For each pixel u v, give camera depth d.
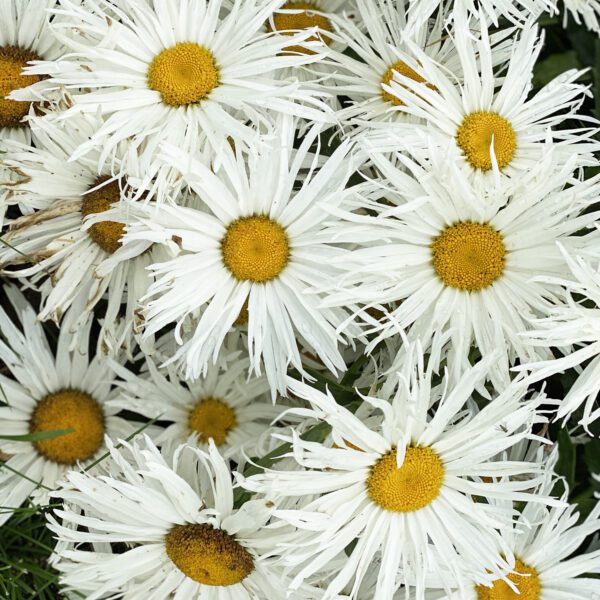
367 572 1.07
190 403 1.12
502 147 1.06
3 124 1.09
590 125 1.17
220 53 1.05
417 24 1.06
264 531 1.04
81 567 1.06
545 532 1.07
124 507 1.05
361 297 1.04
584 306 1.07
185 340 1.10
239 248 1.05
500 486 1.03
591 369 1.03
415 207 1.03
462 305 1.04
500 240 1.04
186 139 1.04
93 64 1.05
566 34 1.19
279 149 1.05
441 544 1.03
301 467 1.06
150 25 1.05
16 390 1.11
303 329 1.05
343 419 1.02
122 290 1.09
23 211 1.10
